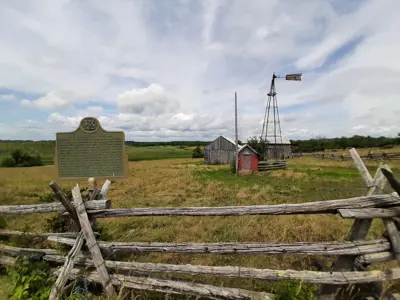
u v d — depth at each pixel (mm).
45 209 3164
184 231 5117
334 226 4949
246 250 2662
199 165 29094
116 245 2973
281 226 5016
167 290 2799
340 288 2631
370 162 24297
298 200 8367
